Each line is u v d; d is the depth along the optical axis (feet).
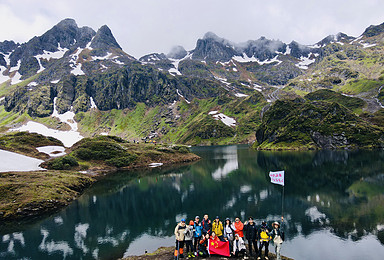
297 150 488.44
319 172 245.04
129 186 230.89
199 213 139.33
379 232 100.01
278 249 58.90
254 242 62.75
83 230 117.80
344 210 129.18
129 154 387.34
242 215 131.03
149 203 167.63
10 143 383.24
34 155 357.20
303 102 626.23
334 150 454.81
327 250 85.97
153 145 473.26
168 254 73.20
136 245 97.60
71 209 156.66
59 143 447.83
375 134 468.34
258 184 212.64
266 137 604.49
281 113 605.73
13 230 119.75
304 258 80.64
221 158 435.94
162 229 116.37
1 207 140.97
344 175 224.94
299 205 142.92
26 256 89.86
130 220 132.26
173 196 184.96
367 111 634.43
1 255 91.15
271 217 124.98
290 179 221.87
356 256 81.15
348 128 488.85
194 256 63.26
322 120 527.81
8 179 184.55
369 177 211.00
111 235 110.11
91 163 346.33
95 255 89.35
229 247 63.46
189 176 273.33
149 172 315.78
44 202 155.02
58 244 100.73
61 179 208.64
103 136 467.11
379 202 140.26
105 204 167.84
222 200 164.76
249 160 378.73
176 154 440.86
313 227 108.27
